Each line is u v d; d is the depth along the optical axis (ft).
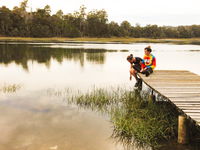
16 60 73.61
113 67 61.82
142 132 20.67
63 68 59.21
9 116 24.67
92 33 362.33
